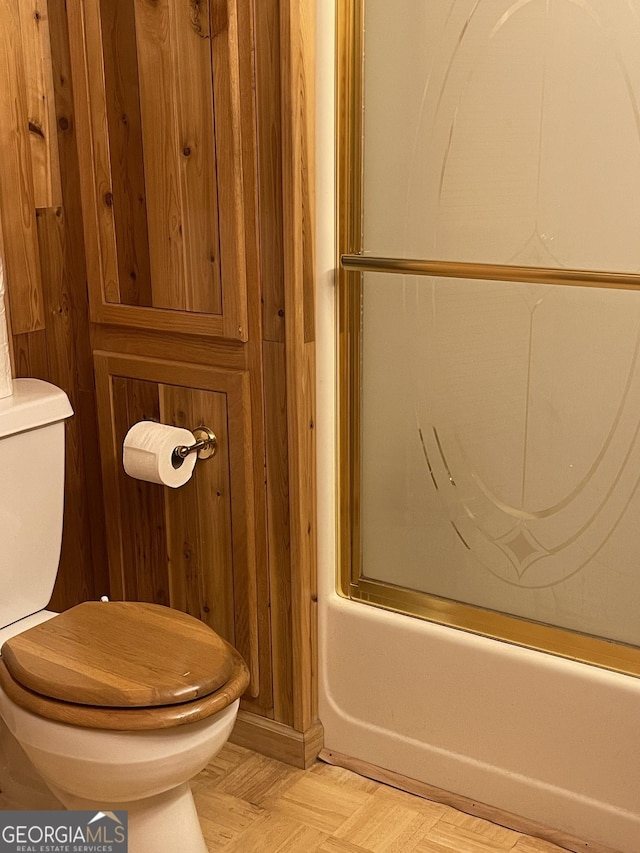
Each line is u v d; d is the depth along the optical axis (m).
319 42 1.84
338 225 1.96
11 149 2.15
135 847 1.75
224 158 1.92
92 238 2.16
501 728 1.99
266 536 2.11
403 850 1.95
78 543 2.46
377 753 2.16
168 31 1.93
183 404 2.14
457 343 1.90
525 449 1.87
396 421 2.01
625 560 1.81
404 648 2.07
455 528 1.99
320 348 2.00
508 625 1.96
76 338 2.35
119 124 2.05
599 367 1.76
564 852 1.94
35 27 2.14
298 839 1.98
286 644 2.15
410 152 1.85
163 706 1.61
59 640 1.77
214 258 2.00
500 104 1.75
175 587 2.27
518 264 1.80
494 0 1.71
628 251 1.69
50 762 1.64
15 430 1.90
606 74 1.64
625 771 1.87
